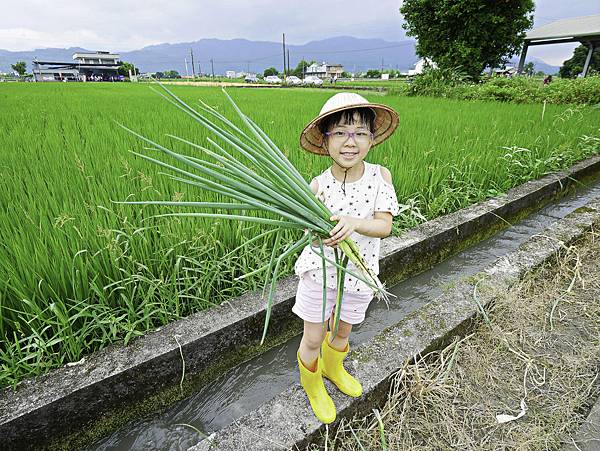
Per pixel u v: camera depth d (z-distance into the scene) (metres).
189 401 2.05
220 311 2.16
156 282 2.13
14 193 2.86
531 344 2.18
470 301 2.34
